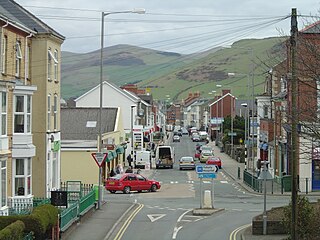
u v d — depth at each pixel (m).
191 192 50.72
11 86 31.31
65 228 26.70
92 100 96.38
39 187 39.44
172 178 64.44
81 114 69.94
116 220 33.12
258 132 71.31
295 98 21.12
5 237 18.64
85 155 55.09
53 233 24.09
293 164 22.72
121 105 94.69
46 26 39.88
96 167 54.94
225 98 140.12
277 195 47.75
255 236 28.03
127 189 50.06
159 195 48.50
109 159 58.59
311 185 48.31
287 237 26.38
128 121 93.31
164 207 39.97
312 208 25.44
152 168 78.75
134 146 85.44
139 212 37.16
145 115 115.94
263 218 28.58
